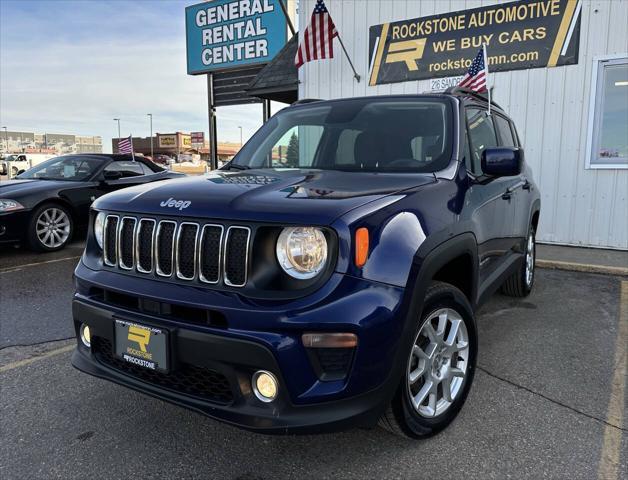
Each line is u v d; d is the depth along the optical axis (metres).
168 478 2.21
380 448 2.41
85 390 3.03
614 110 6.88
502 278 3.71
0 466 2.28
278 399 1.96
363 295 1.95
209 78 13.91
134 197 2.48
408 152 3.03
